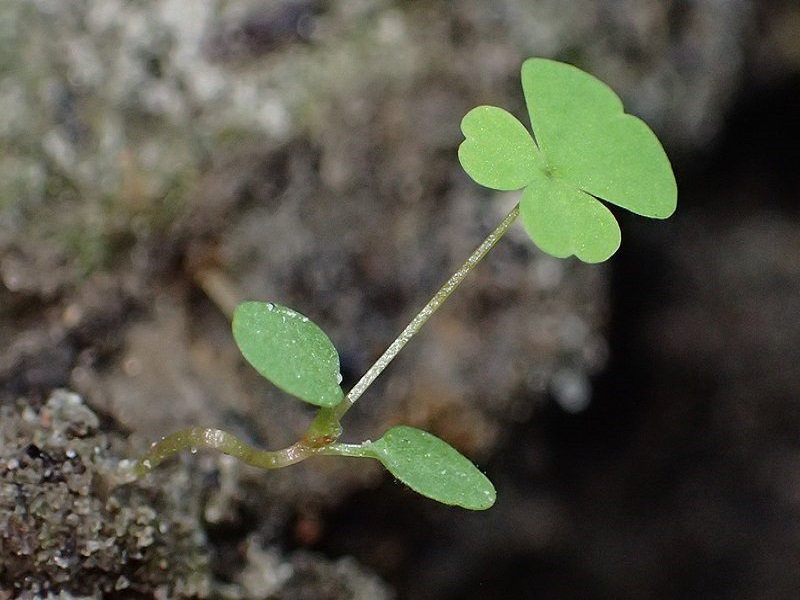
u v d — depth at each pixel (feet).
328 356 0.15
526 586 0.25
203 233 0.20
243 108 0.20
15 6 0.20
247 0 0.21
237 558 0.19
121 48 0.20
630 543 0.26
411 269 0.21
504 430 0.21
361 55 0.21
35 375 0.19
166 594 0.17
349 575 0.20
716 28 0.24
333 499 0.20
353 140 0.21
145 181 0.20
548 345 0.21
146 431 0.19
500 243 0.21
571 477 0.26
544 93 0.16
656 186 0.16
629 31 0.23
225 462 0.19
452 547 0.23
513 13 0.22
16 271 0.19
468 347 0.21
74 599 0.17
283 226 0.20
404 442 0.16
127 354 0.19
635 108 0.23
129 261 0.20
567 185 0.16
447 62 0.21
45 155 0.19
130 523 0.17
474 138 0.16
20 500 0.17
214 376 0.20
